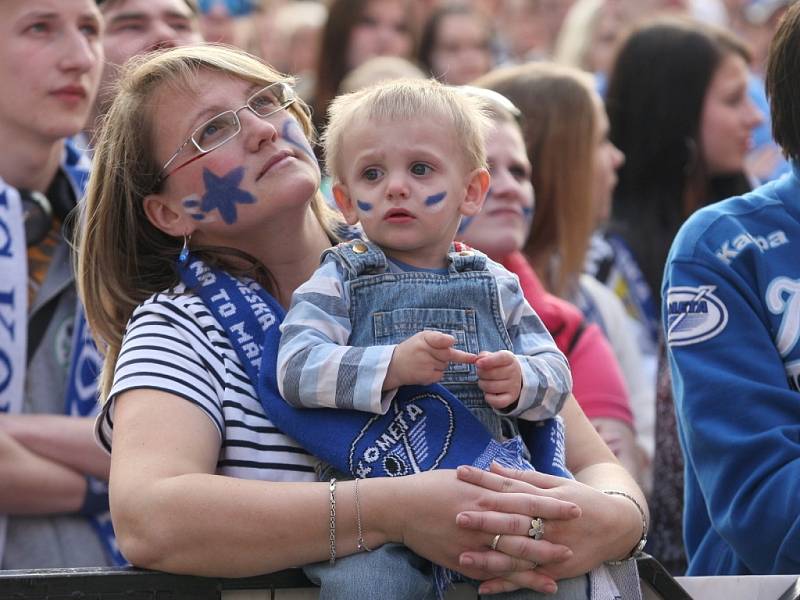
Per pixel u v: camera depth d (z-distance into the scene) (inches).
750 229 395.5
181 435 336.8
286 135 382.3
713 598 355.9
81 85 496.4
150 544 323.0
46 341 480.7
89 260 388.2
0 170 488.4
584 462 377.7
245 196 373.1
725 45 684.1
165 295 367.6
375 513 324.5
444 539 322.3
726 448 373.4
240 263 382.3
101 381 390.6
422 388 342.6
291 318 346.0
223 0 1038.4
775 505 363.3
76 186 503.2
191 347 355.3
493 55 1026.7
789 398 374.9
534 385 337.4
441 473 327.6
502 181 513.7
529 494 324.5
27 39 486.0
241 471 344.8
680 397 390.3
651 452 591.5
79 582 317.4
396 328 345.4
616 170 679.7
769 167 836.6
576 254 584.1
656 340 644.7
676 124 672.4
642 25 697.0
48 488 461.4
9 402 464.1
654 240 658.8
